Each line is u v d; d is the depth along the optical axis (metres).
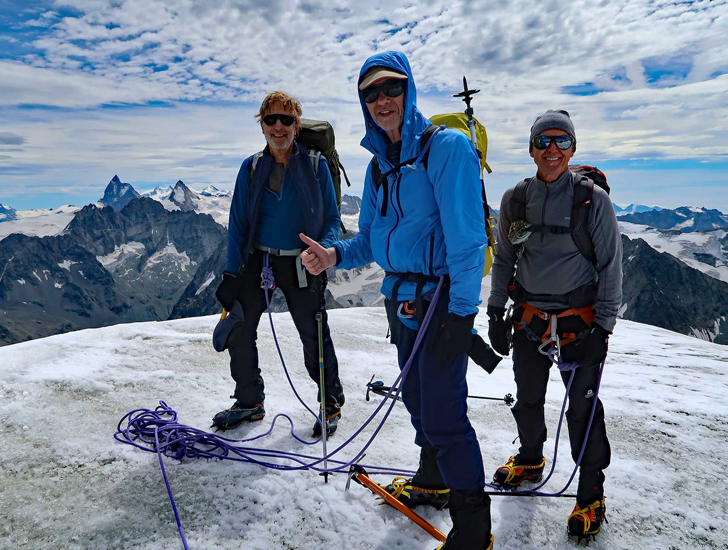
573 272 2.62
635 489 3.29
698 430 4.31
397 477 3.09
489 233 2.49
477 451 2.28
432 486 2.81
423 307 2.30
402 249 2.32
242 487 3.04
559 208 2.60
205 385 4.75
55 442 3.43
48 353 5.08
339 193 3.96
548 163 2.57
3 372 4.43
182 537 2.53
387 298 2.53
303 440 3.77
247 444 3.65
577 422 2.69
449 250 2.10
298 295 3.75
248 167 3.71
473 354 2.06
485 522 2.24
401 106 2.27
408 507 2.84
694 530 2.86
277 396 4.71
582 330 2.67
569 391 2.71
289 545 2.54
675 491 3.29
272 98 3.34
